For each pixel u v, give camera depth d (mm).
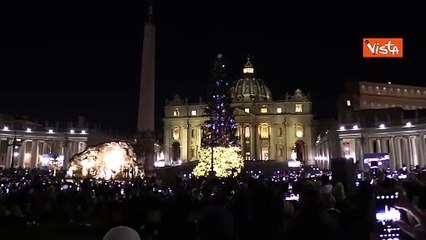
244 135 132250
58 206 16438
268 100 141375
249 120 132000
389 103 99688
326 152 97688
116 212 13344
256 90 145750
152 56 43719
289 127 135625
